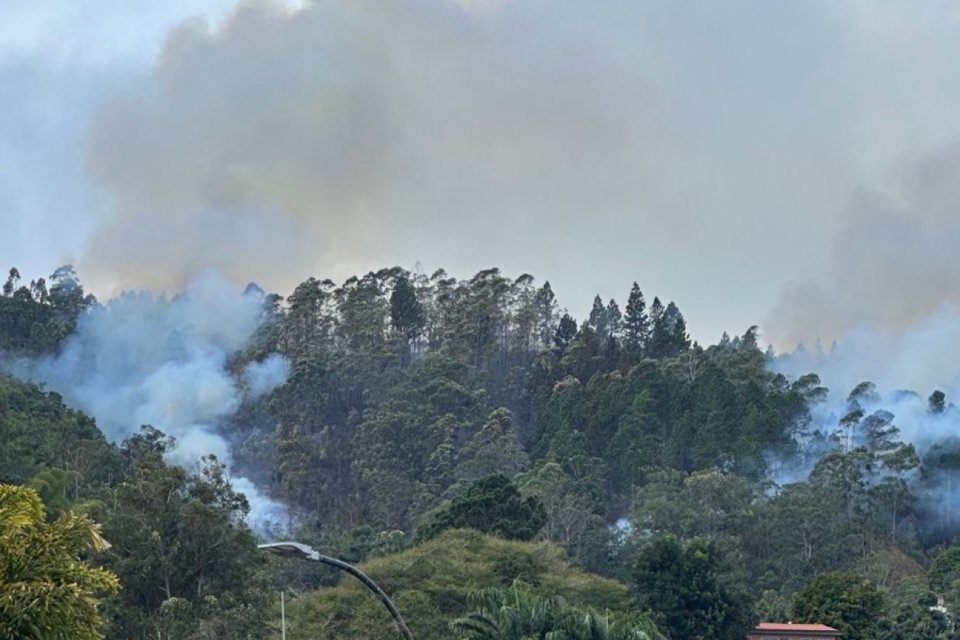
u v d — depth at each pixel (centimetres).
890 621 19575
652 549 17112
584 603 16288
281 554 6016
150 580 13038
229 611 12850
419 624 14775
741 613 17062
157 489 13438
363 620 14775
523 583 14138
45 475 12675
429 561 16238
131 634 12400
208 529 13362
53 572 4688
